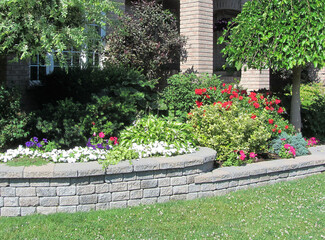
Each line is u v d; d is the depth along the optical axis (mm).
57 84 7238
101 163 4348
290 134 6551
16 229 3635
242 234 3600
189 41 8266
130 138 5348
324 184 5332
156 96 7441
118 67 7434
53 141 5109
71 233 3566
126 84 7125
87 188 4160
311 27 5887
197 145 5699
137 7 8000
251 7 6461
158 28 7863
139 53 7547
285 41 5969
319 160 5898
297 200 4590
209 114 5625
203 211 4223
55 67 7586
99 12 4523
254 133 5562
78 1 4102
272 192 4914
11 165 4176
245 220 3971
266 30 6051
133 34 7441
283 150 5984
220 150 5527
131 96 6664
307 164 5742
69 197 4113
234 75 11320
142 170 4352
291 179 5621
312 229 3736
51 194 4074
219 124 5547
